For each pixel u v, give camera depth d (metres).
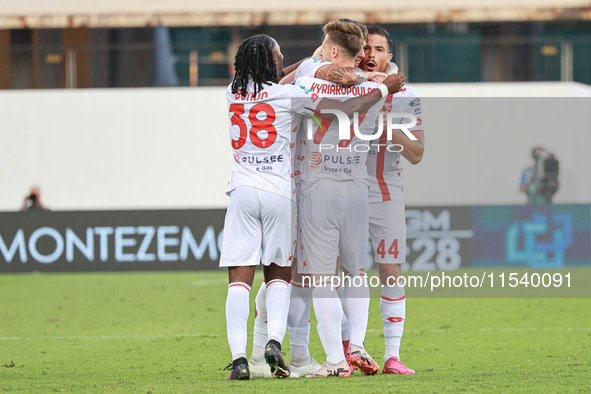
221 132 60.59
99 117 60.56
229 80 61.16
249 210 13.90
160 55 60.91
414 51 59.00
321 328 14.48
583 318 27.39
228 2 66.00
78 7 66.44
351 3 65.69
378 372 14.87
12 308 32.19
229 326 14.02
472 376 14.31
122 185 60.59
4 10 66.25
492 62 59.16
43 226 47.03
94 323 27.58
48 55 60.84
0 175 60.53
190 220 47.06
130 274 45.94
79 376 15.89
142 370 16.98
